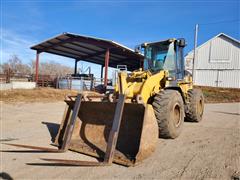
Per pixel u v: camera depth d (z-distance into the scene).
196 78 30.34
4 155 4.71
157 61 6.92
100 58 26.72
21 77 23.97
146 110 4.38
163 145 5.25
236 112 11.41
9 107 12.22
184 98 7.37
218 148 5.08
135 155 4.23
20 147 5.20
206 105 15.44
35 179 3.64
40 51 23.86
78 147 4.86
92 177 3.68
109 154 4.13
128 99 5.48
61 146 5.00
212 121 8.52
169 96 5.49
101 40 19.31
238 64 28.11
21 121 8.53
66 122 5.46
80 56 26.45
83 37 19.81
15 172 3.91
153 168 3.99
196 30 25.23
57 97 17.27
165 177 3.65
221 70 29.02
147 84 5.57
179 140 5.68
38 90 19.20
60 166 4.16
